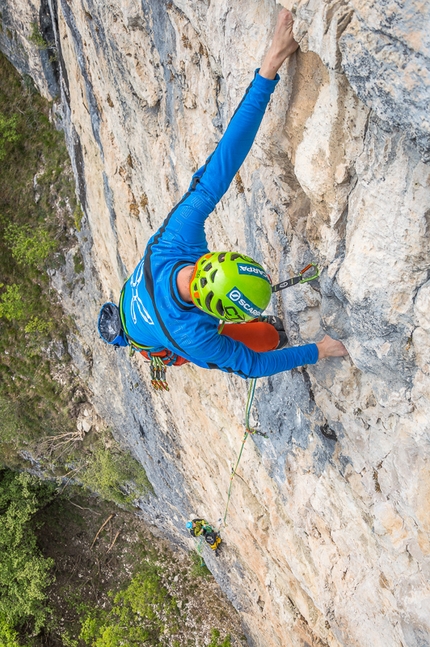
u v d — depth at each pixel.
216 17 3.42
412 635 3.93
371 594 4.51
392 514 3.74
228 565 9.85
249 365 2.86
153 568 13.20
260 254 4.15
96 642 12.77
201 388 7.14
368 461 3.79
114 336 3.61
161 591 12.75
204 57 4.12
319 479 4.74
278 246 3.78
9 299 11.98
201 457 8.62
